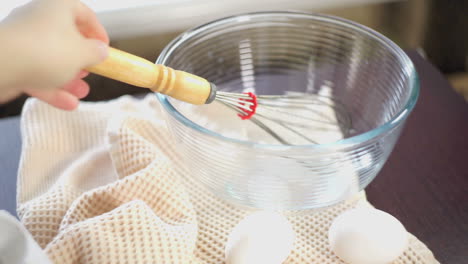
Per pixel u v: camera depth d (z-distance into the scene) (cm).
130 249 57
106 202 64
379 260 58
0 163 74
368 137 56
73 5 51
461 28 122
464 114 77
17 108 109
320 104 73
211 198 68
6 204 69
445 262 62
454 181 70
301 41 73
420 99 80
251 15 70
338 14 118
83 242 57
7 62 46
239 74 75
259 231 59
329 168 58
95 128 76
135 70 55
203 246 63
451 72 129
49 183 70
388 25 122
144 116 74
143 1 112
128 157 67
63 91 54
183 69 69
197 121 70
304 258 61
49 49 47
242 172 59
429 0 117
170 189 64
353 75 72
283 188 60
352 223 59
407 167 71
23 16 48
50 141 73
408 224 66
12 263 50
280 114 72
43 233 62
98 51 50
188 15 113
